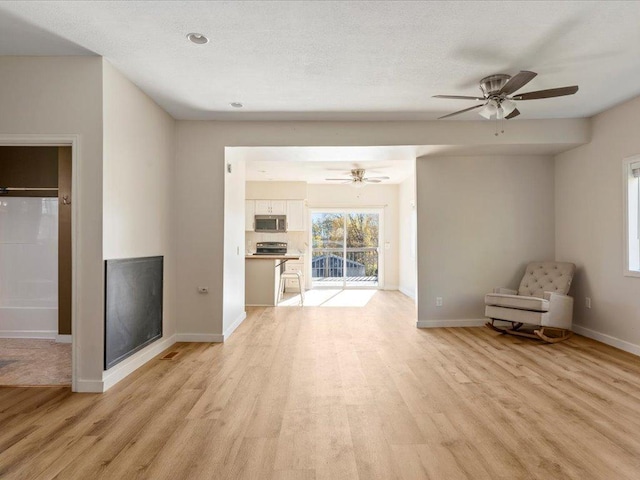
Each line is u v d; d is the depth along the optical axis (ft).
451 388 9.79
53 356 12.66
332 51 9.63
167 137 14.03
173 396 9.32
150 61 10.12
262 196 29.12
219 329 14.62
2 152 15.05
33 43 9.21
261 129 14.88
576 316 15.90
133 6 7.75
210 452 6.81
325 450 6.88
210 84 11.57
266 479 6.04
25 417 8.19
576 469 6.29
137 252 11.68
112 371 10.18
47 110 9.79
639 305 12.71
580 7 7.84
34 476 6.10
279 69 10.61
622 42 9.23
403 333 15.85
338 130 14.94
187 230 14.74
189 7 7.79
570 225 16.26
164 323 13.65
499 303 15.14
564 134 15.07
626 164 13.24
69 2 7.62
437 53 9.74
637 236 13.11
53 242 14.97
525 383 10.12
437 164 17.30
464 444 7.07
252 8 7.82
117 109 10.55
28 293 15.02
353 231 31.37
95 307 9.74
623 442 7.12
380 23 8.39
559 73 10.94
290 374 10.88
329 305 22.93
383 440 7.23
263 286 22.71
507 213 17.31
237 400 9.08
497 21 8.33
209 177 14.80
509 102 10.59
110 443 7.11
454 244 17.30
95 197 9.78
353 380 10.39
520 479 6.03
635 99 12.85
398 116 14.42
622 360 12.10
